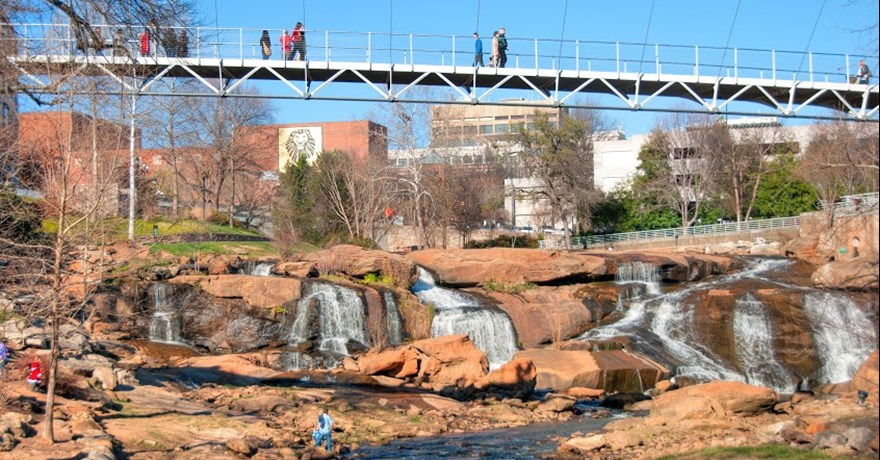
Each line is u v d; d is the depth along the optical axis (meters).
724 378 47.34
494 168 97.62
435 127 83.06
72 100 25.48
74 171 30.25
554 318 52.28
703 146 83.81
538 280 57.78
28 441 23.36
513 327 51.44
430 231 77.62
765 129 87.75
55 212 27.48
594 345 49.00
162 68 42.69
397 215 85.12
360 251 55.16
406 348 43.53
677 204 86.25
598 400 41.22
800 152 86.69
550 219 98.25
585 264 58.03
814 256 63.31
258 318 47.53
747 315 51.88
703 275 60.78
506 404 38.28
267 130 114.88
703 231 81.50
